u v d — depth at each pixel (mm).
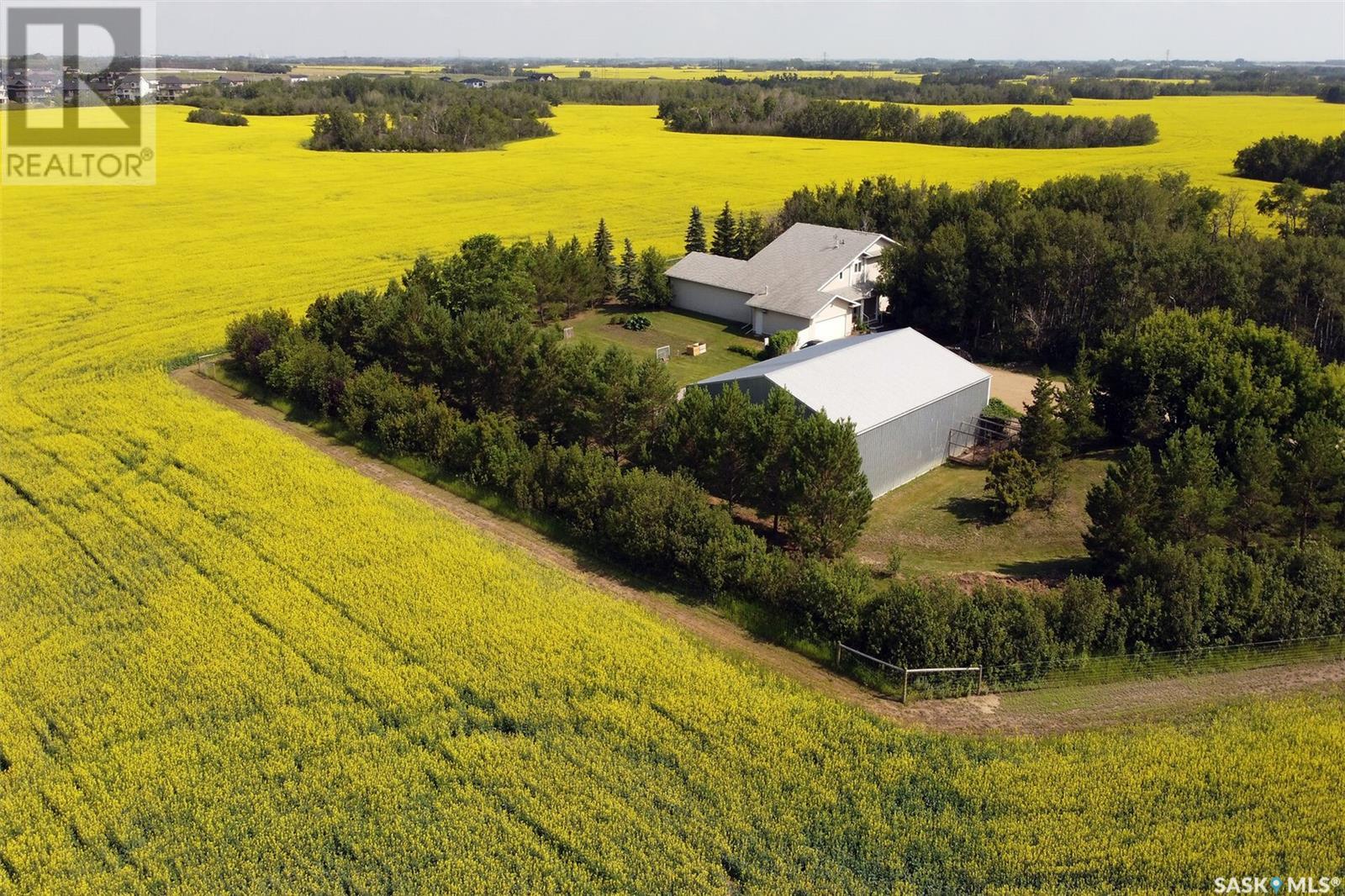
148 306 64812
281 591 30812
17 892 20188
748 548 30906
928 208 67500
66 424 44656
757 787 22484
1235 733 24031
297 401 48125
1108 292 54562
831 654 28188
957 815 21609
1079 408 41781
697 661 27188
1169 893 19375
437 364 45750
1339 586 28141
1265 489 32344
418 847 20641
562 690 25906
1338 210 69625
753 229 73562
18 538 34594
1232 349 43062
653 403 39531
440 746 23906
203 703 25641
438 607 29797
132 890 19969
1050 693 26453
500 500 37594
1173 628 27500
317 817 21688
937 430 42094
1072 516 37562
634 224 89562
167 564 32656
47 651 27938
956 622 27000
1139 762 23047
